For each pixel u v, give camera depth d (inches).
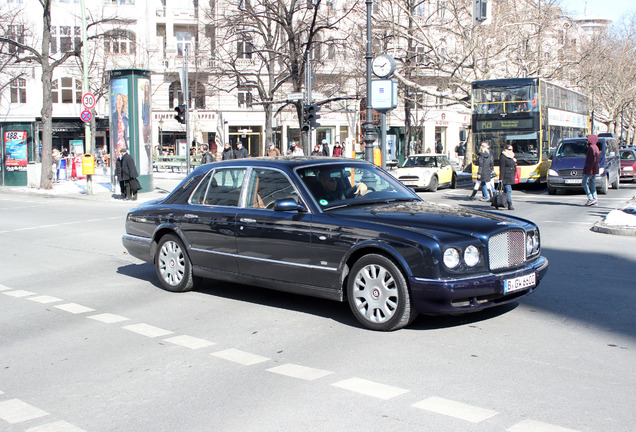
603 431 153.1
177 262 325.1
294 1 1196.5
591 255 415.5
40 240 536.4
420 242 230.7
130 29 1991.9
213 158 1069.8
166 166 1657.2
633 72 2299.5
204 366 212.2
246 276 289.9
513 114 1027.3
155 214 333.7
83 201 934.4
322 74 1697.8
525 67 1457.9
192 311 289.0
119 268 407.5
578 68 1689.2
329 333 246.4
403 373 198.2
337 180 283.9
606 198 856.9
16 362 221.9
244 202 293.6
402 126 2252.7
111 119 1031.0
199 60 1620.3
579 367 201.6
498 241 241.4
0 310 300.0
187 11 2025.1
